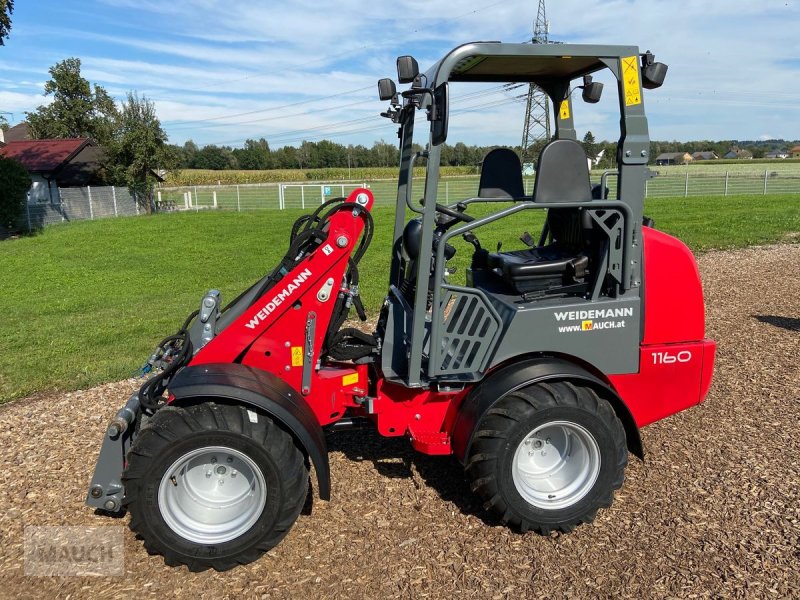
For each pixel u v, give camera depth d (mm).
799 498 3938
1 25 23109
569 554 3471
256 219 27844
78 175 37219
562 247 4273
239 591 3244
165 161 37000
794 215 21047
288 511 3393
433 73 3523
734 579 3219
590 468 3615
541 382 3568
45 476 4531
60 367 7164
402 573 3346
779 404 5395
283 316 3795
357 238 3773
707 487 4113
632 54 3488
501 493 3520
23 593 3252
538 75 4398
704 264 12445
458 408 3730
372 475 4383
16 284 13430
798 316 8297
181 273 14359
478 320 3656
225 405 3373
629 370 3795
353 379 3994
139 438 3297
